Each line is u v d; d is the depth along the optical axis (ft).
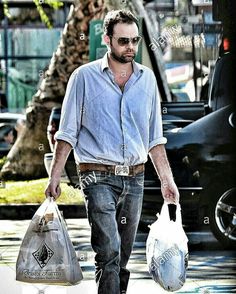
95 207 38.47
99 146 38.78
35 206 77.36
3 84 127.85
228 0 63.16
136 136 39.06
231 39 62.75
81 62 92.22
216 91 61.67
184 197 59.62
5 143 96.68
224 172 59.41
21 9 127.03
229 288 48.73
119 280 38.75
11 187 79.46
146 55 93.09
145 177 60.34
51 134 71.51
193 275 51.75
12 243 61.67
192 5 88.33
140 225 61.16
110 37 39.04
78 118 39.11
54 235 41.22
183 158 59.77
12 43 127.34
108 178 38.83
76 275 41.52
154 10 103.76
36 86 127.34
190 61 120.16
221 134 59.77
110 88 38.99
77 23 91.50
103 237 38.34
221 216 59.57
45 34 126.82
